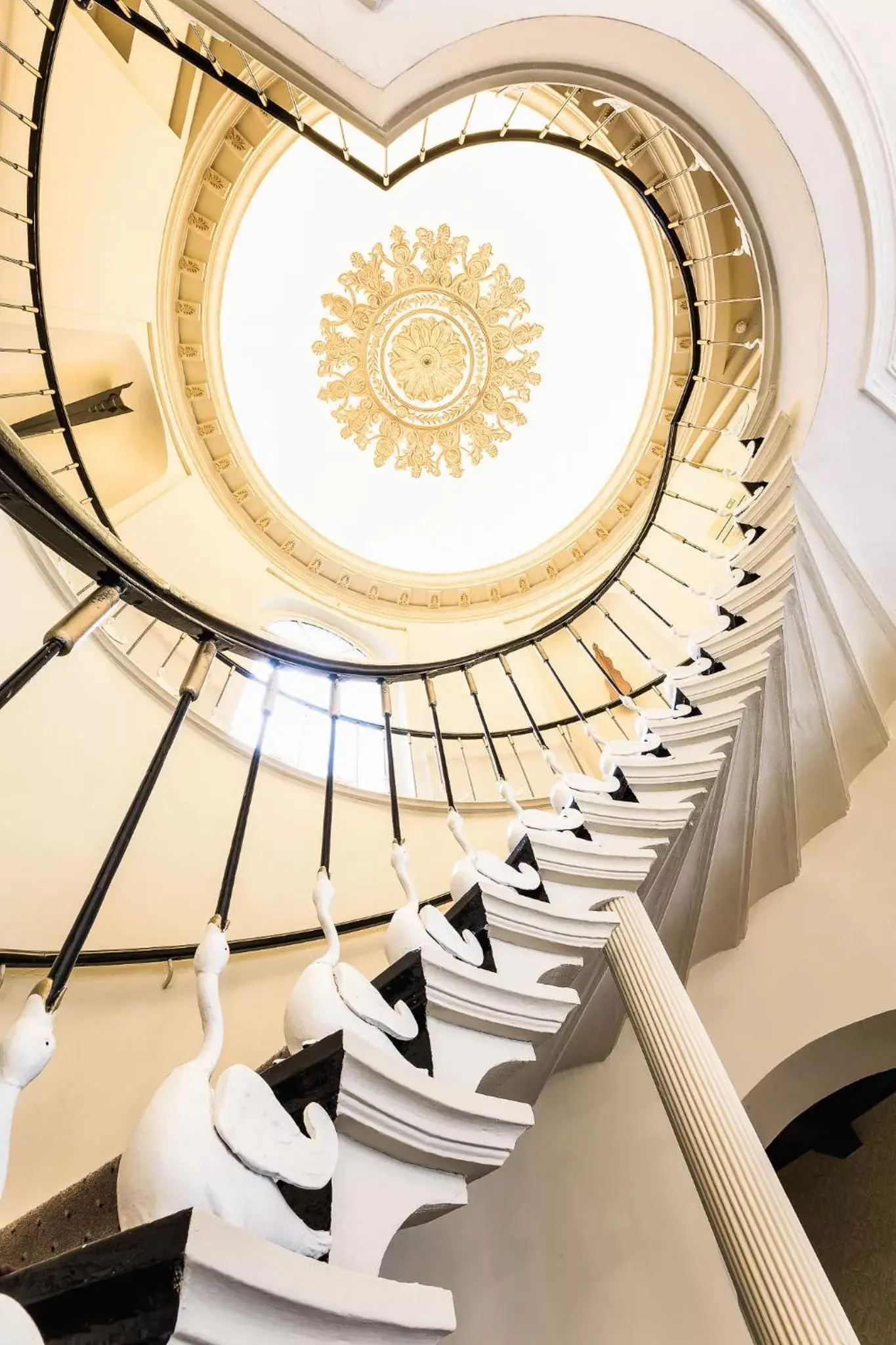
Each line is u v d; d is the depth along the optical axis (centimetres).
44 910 318
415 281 852
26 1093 276
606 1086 387
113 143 547
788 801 382
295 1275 96
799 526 361
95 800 370
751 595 363
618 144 560
